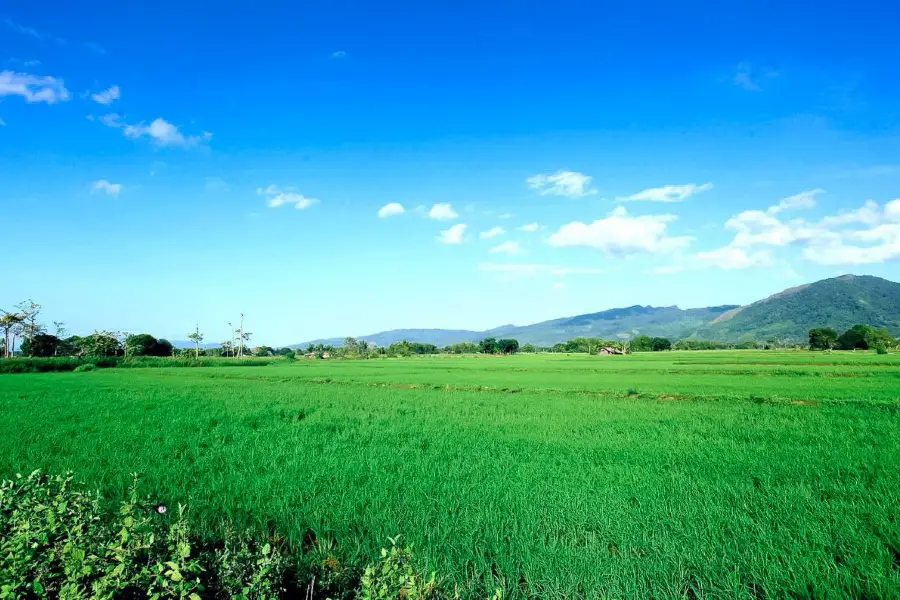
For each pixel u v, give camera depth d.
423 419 20.09
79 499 5.85
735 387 32.38
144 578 4.64
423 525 7.76
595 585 5.86
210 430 17.67
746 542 7.01
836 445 13.81
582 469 11.24
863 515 8.00
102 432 16.98
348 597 5.89
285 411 22.59
